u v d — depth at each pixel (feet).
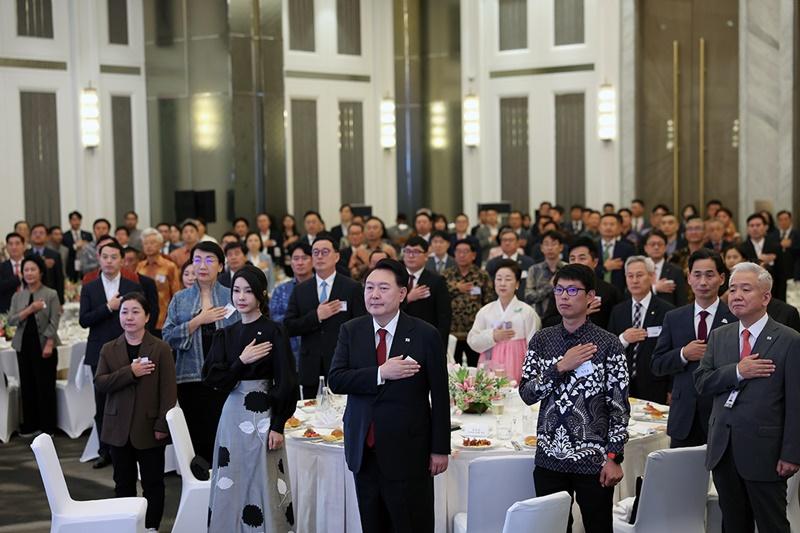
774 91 47.24
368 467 15.89
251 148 49.52
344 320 23.03
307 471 19.21
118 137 50.83
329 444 18.84
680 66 51.90
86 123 49.47
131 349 19.98
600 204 52.60
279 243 47.21
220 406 22.76
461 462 18.28
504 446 18.49
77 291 40.83
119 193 50.96
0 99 47.73
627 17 51.34
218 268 22.76
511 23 54.34
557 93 53.36
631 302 22.76
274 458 17.39
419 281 25.39
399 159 55.83
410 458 15.67
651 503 16.22
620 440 15.29
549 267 28.12
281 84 50.55
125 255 30.55
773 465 15.71
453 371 21.49
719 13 51.01
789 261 42.78
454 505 18.34
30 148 48.62
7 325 30.45
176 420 18.94
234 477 17.28
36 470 26.35
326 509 18.88
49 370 29.48
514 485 16.15
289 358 17.39
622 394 15.42
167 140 50.88
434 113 55.01
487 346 24.08
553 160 53.72
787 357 15.70
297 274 24.71
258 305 17.38
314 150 54.24
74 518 16.40
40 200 49.03
